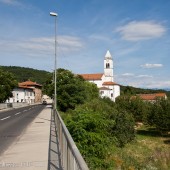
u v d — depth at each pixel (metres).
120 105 56.44
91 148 17.25
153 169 26.39
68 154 6.81
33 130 20.55
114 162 21.23
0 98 76.38
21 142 14.80
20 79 179.38
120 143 34.28
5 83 79.62
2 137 17.22
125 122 35.66
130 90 147.88
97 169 16.88
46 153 11.41
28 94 129.75
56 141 14.68
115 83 142.75
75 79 53.47
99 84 142.12
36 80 188.00
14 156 11.06
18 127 23.34
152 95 126.19
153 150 35.53
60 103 50.75
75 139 17.50
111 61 152.12
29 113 46.34
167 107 48.06
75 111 19.77
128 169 23.23
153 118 48.78
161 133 48.31
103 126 18.77
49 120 30.22
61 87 51.19
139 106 55.53
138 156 31.31
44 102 112.75
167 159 32.41
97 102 37.62
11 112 51.59
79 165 4.15
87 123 18.12
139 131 52.06
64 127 9.06
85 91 53.00
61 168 8.86
